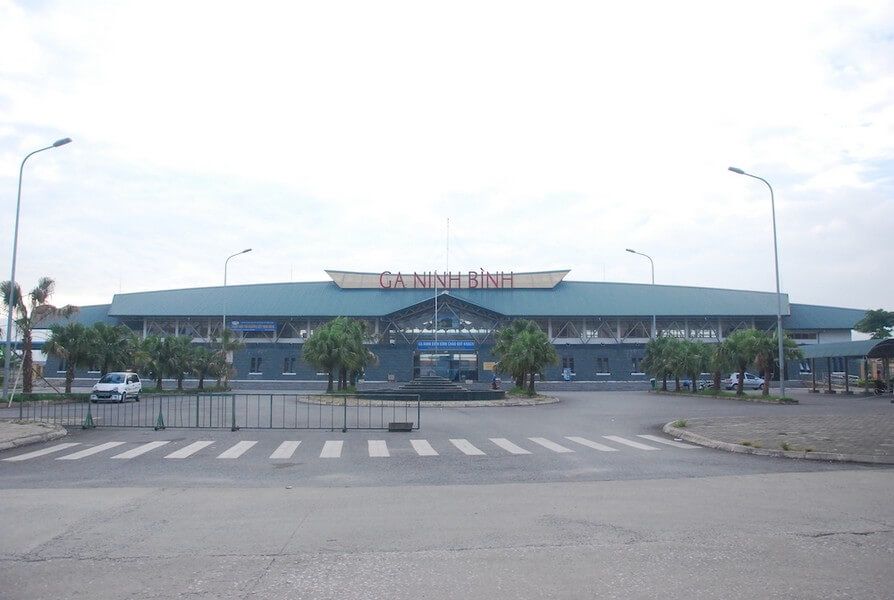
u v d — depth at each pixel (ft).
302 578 23.58
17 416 101.55
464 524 31.99
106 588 22.65
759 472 49.80
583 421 97.71
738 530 30.27
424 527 31.40
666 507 35.83
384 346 255.29
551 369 255.50
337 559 25.96
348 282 279.90
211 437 75.56
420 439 74.43
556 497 39.32
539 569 24.39
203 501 38.52
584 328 266.77
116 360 161.58
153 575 24.04
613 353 257.34
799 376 254.88
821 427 79.77
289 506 36.94
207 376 211.61
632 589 22.08
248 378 254.06
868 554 26.16
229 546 28.04
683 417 103.09
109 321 271.90
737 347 160.04
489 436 77.77
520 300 268.41
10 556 26.58
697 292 274.16
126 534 30.27
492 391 150.30
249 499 39.19
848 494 39.50
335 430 83.46
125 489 43.14
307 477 48.67
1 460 58.18
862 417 95.45
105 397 139.33
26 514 34.78
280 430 83.25
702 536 29.19
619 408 126.62
